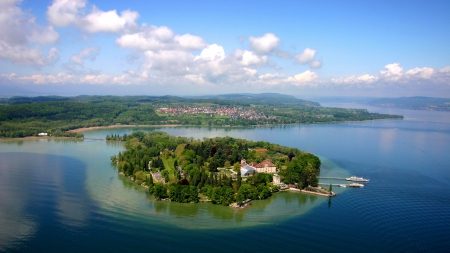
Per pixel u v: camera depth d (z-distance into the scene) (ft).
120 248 627.05
